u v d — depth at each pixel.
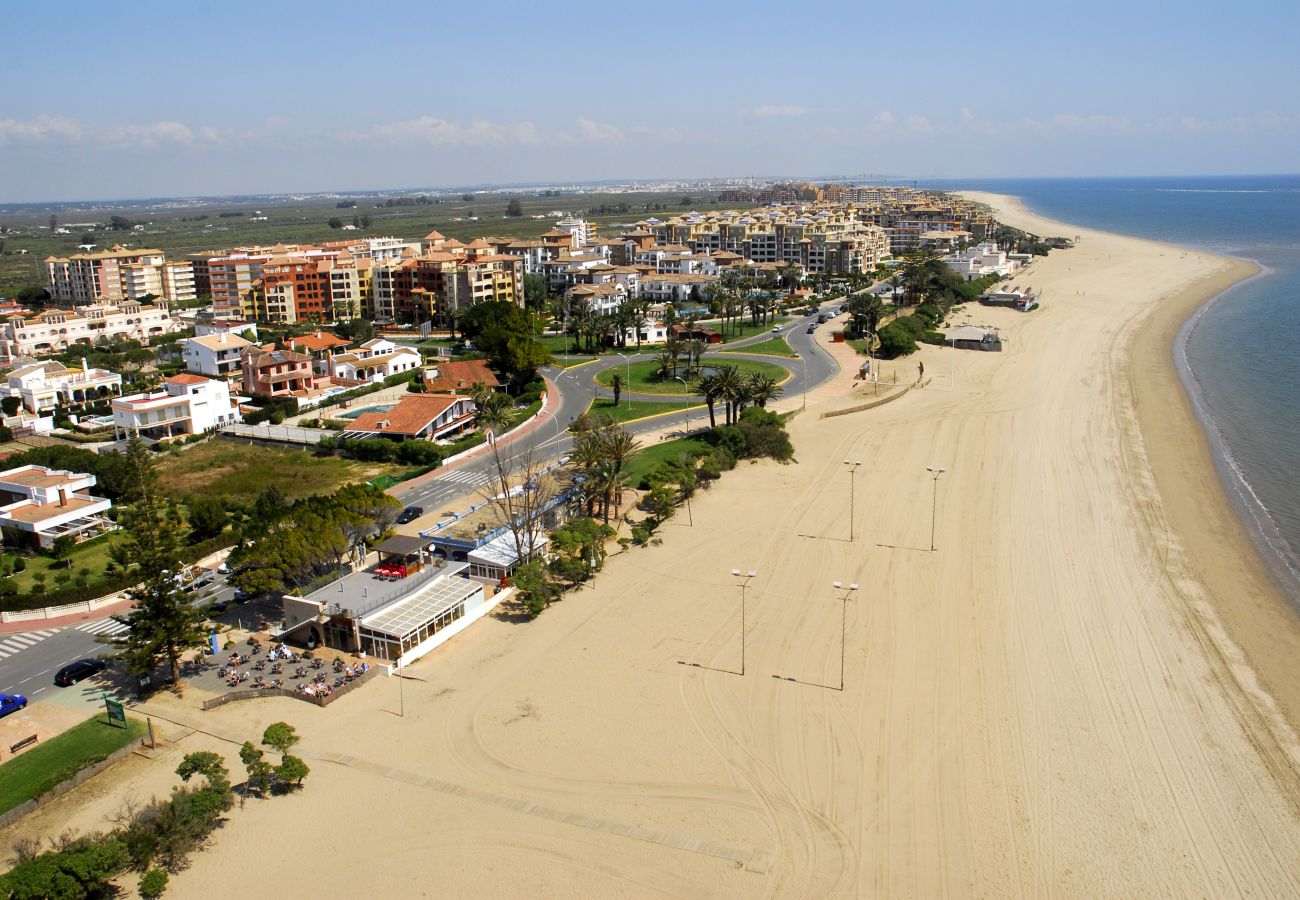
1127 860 52.06
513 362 167.88
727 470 122.75
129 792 59.34
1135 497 109.81
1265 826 54.75
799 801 57.25
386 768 61.41
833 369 184.50
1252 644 76.25
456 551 94.50
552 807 57.16
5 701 68.50
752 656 74.94
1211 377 171.38
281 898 50.34
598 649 77.00
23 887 46.50
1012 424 141.12
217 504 102.19
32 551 99.69
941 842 53.56
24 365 172.75
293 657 75.88
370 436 136.12
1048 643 76.19
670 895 49.81
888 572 90.19
